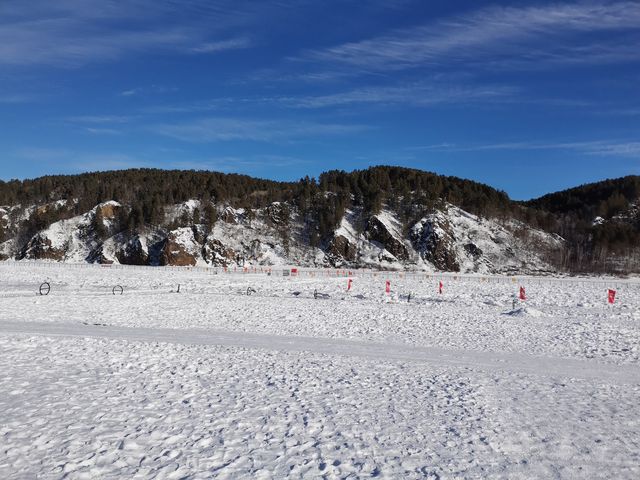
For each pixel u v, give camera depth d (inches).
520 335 888.9
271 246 4045.3
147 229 4042.8
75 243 4077.3
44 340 666.8
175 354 616.4
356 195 4793.3
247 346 700.7
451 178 5521.7
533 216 4845.0
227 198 4685.0
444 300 1550.2
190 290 1734.7
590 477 297.0
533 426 384.2
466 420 393.4
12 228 4490.7
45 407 390.6
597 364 649.0
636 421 402.6
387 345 748.6
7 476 274.1
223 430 355.9
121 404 406.0
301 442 338.0
